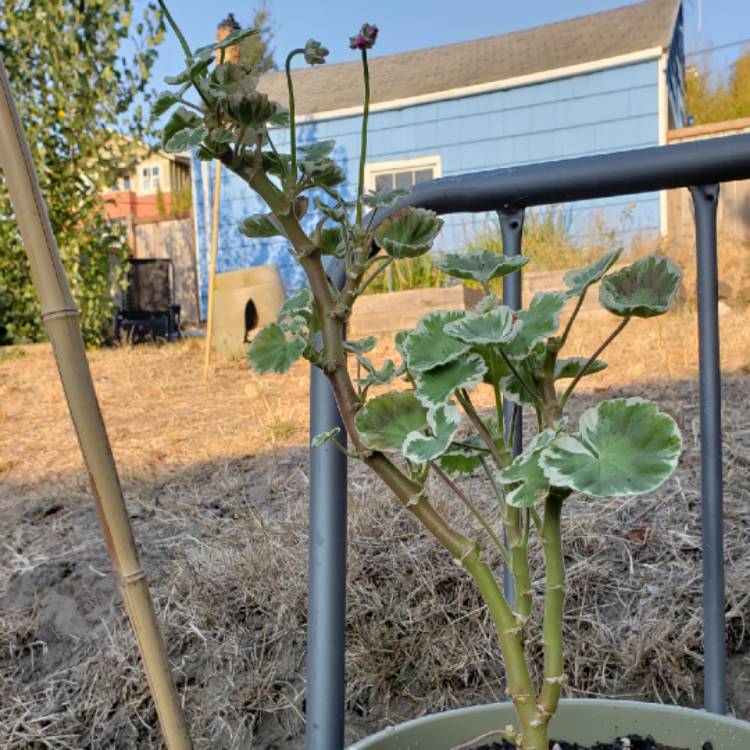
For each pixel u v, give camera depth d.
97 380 4.84
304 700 1.57
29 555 2.11
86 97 6.42
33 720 1.62
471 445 0.65
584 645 1.52
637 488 0.47
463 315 0.60
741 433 2.30
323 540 0.86
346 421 0.62
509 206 0.93
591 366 0.65
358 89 9.45
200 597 1.79
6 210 6.80
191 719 1.57
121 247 7.43
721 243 5.52
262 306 5.88
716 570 0.94
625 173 0.87
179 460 2.81
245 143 0.57
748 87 12.59
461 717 0.73
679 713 0.73
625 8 9.62
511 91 8.26
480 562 0.59
